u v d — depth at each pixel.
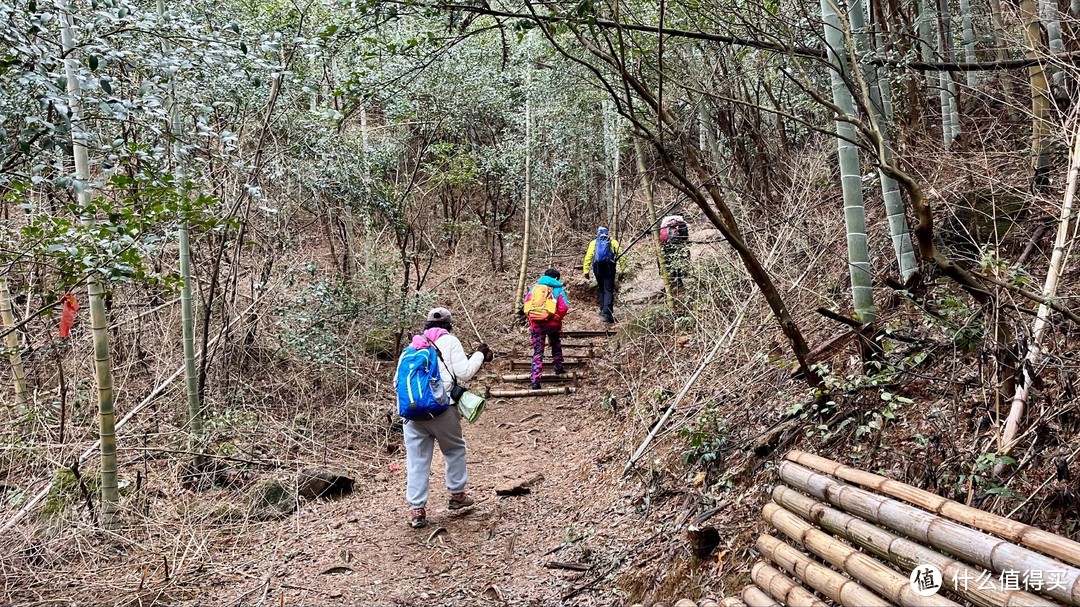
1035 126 4.62
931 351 3.89
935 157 5.51
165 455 6.39
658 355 7.68
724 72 6.14
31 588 4.59
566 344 10.02
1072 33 4.81
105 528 5.12
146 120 3.93
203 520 5.56
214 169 7.11
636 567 4.21
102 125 4.52
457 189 12.46
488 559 4.93
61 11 3.36
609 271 10.59
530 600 4.29
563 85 10.36
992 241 4.61
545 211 13.87
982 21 5.67
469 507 5.75
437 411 5.44
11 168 3.43
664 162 3.77
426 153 10.87
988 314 3.18
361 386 8.42
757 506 3.92
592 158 14.16
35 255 3.70
